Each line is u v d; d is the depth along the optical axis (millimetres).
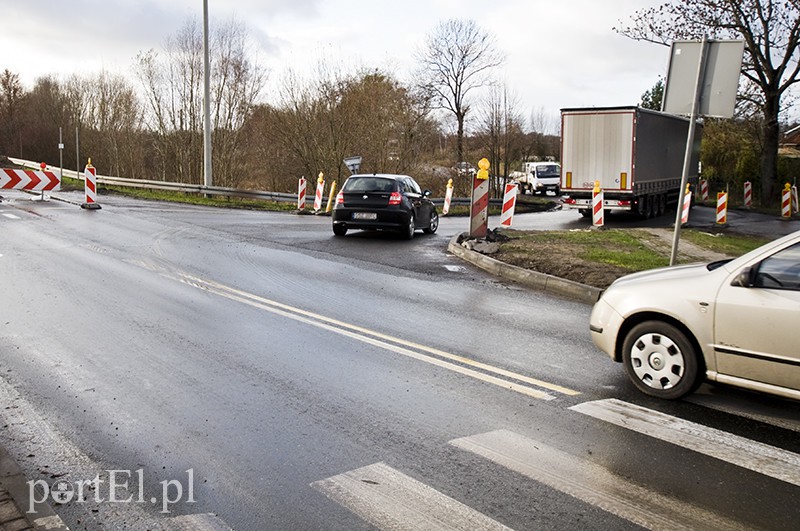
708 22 28469
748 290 5020
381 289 9797
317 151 32312
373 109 32438
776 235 19688
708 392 5602
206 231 15945
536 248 13133
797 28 28625
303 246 14047
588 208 23094
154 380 5621
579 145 22750
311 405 5137
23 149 66312
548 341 7098
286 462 4188
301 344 6777
